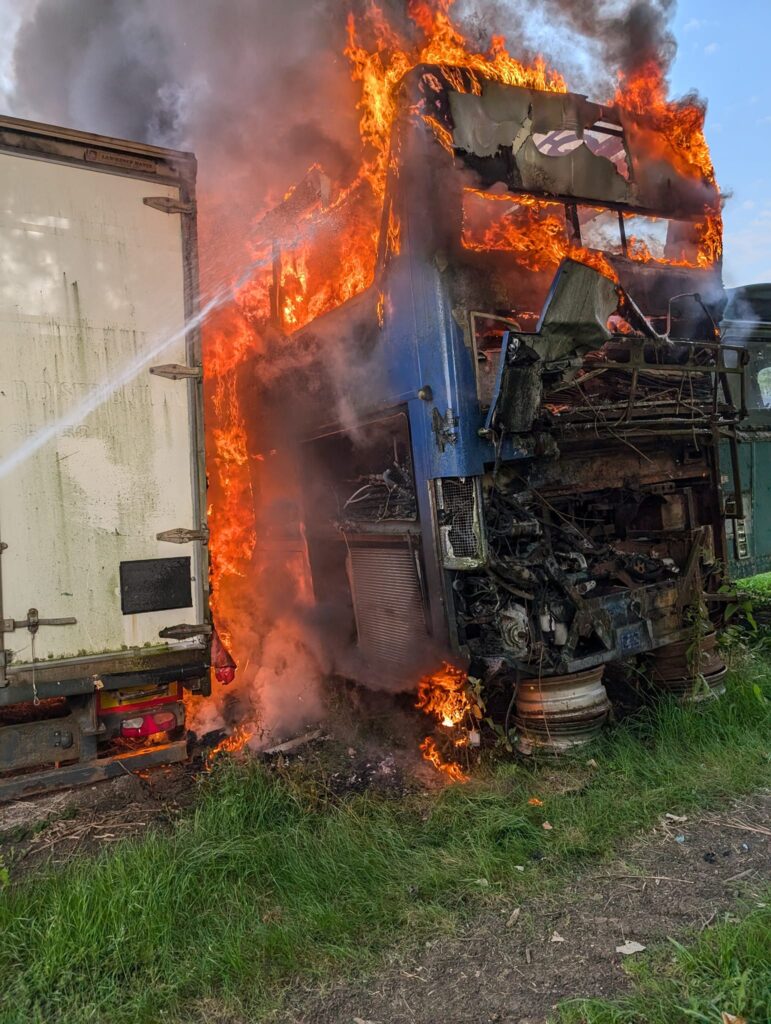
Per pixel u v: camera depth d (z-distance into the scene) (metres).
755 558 6.38
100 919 2.75
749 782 3.72
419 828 3.54
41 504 3.57
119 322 3.78
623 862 3.14
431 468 4.07
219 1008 2.42
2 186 3.53
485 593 4.08
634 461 4.81
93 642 3.67
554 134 4.48
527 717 4.21
